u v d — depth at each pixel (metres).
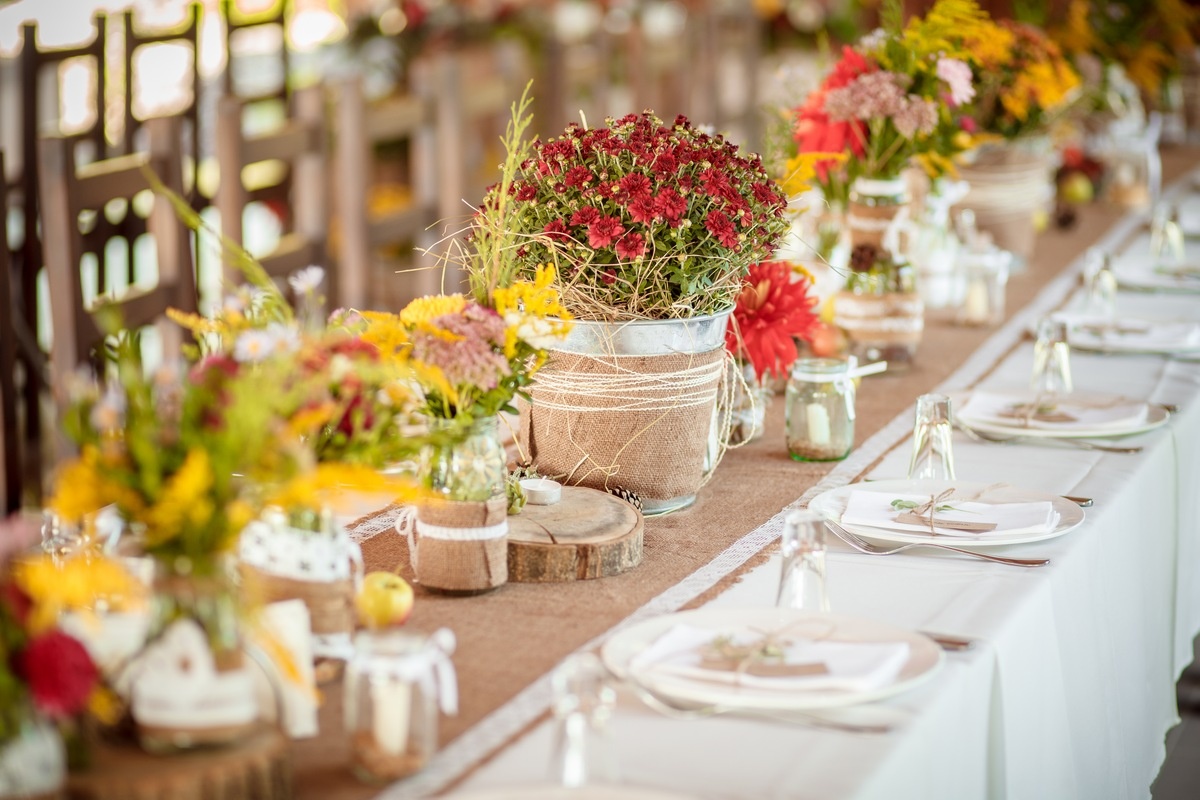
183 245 3.47
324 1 6.95
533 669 1.31
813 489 1.91
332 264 4.23
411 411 1.45
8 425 3.11
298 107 4.11
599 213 1.65
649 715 1.20
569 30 7.22
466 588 1.49
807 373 2.02
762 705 1.16
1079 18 4.14
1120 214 4.23
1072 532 1.69
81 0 5.10
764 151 2.39
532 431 1.79
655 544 1.68
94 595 1.18
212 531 1.01
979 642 1.36
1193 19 4.41
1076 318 2.86
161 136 3.41
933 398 1.87
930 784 1.20
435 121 4.80
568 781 1.03
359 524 1.75
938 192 3.06
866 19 7.73
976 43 2.72
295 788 1.08
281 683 1.15
